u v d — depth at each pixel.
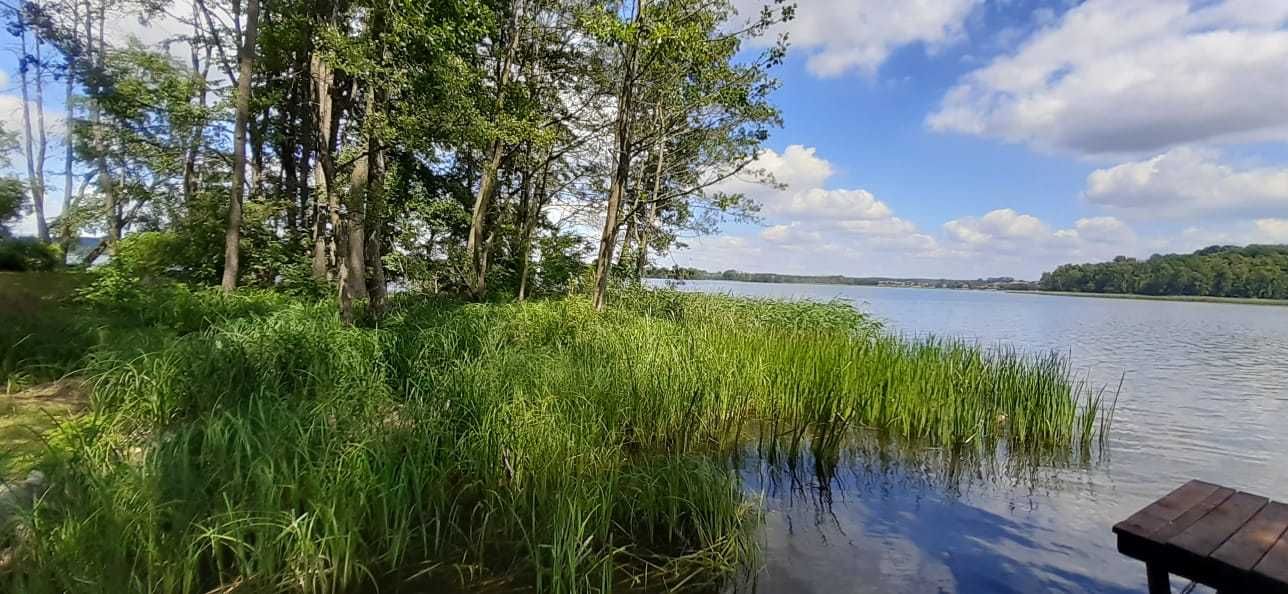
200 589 3.44
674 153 17.20
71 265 15.63
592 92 17.59
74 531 3.20
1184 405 10.88
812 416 8.04
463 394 5.70
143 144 14.73
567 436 5.25
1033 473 6.64
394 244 17.30
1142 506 5.70
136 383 5.09
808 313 15.12
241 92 12.23
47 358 6.36
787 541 4.68
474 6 11.34
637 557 4.18
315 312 9.50
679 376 7.40
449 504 4.75
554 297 17.70
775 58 13.09
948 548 4.67
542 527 4.29
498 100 14.06
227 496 3.73
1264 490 6.34
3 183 20.73
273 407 4.61
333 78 12.27
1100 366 16.28
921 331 24.50
